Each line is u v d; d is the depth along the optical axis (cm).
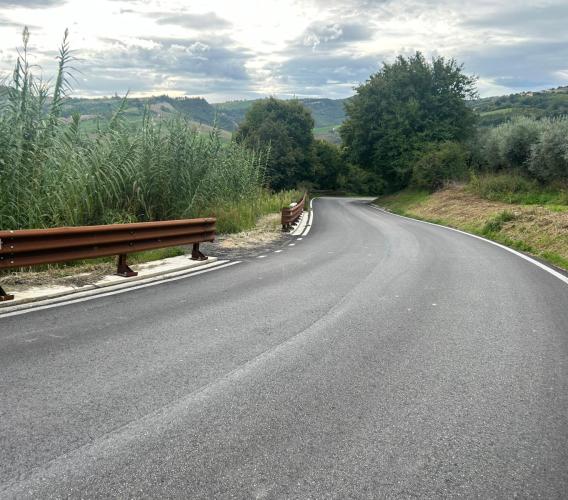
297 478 289
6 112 999
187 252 1191
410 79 5334
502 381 443
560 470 304
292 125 7550
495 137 3812
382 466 304
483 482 290
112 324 594
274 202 2953
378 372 459
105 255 809
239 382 428
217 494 273
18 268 848
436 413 378
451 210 2902
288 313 668
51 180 1033
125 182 1333
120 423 349
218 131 1855
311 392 411
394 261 1164
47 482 279
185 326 595
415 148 4959
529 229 1675
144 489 276
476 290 846
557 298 795
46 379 423
